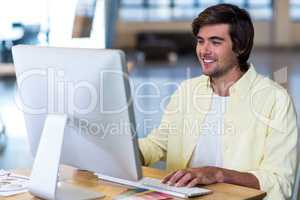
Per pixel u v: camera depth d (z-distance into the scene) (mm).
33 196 2000
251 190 2037
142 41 18219
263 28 20812
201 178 2068
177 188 2008
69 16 4934
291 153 2289
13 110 8219
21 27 12328
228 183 2125
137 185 2092
